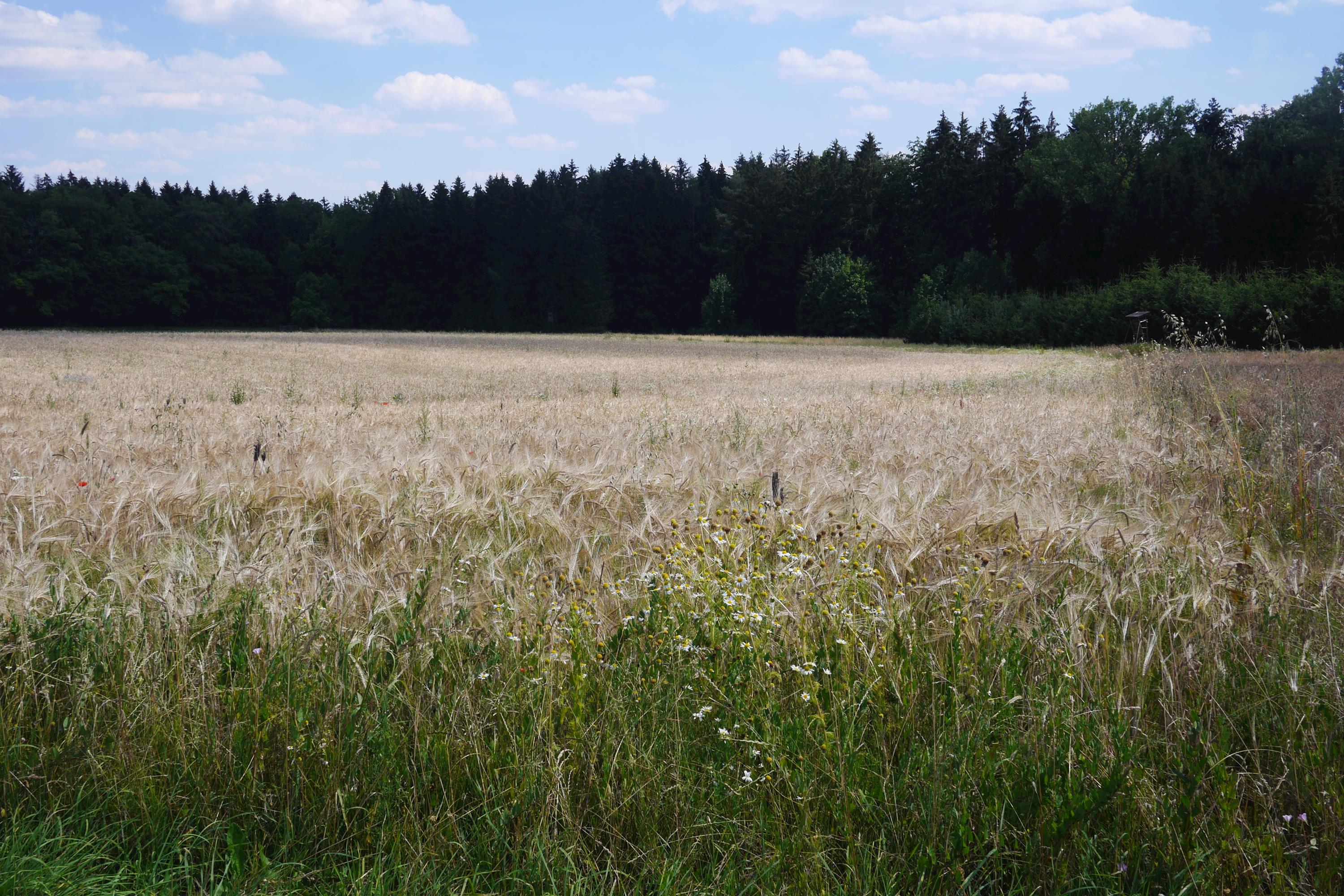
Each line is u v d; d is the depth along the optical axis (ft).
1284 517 17.43
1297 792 8.33
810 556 13.28
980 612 11.80
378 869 7.83
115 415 44.47
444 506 17.42
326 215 457.27
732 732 9.40
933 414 41.24
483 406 56.18
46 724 9.78
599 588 12.53
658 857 8.13
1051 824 8.02
